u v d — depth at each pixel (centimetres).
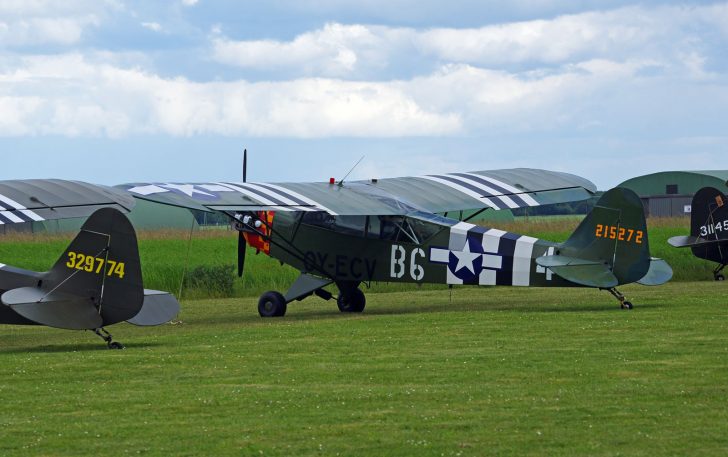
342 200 3456
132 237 2520
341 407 1761
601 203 3161
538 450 1462
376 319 3111
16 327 3281
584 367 2083
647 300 3503
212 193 3275
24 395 1916
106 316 2544
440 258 3450
